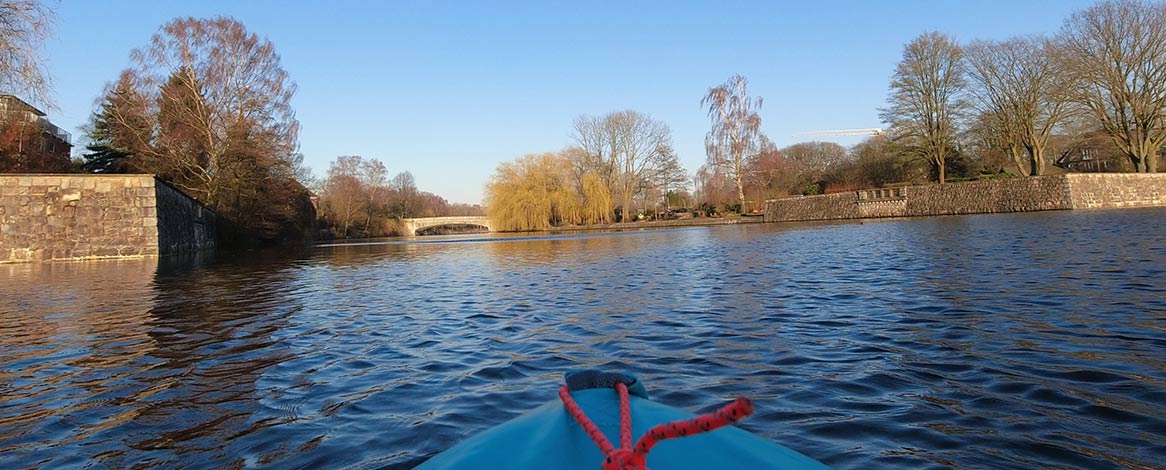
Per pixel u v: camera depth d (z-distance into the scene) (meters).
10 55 18.77
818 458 2.86
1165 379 3.82
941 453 2.87
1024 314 6.03
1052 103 38.88
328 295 10.03
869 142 60.53
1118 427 3.10
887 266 11.18
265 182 37.97
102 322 7.31
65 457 3.13
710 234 32.84
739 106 60.22
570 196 56.59
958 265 10.59
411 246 33.81
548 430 1.41
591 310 7.66
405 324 6.98
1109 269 8.94
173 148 32.25
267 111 34.78
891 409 3.51
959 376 4.10
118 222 22.17
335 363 5.09
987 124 42.50
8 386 4.50
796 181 63.47
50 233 21.20
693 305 7.71
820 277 10.04
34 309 8.50
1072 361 4.32
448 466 1.41
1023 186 38.38
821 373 4.33
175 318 7.58
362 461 3.00
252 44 33.97
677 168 65.62
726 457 1.36
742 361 4.77
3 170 25.02
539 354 5.27
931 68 43.62
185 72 32.72
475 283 11.62
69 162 32.12
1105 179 37.19
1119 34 35.03
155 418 3.72
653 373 4.52
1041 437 3.02
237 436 3.39
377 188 87.56
